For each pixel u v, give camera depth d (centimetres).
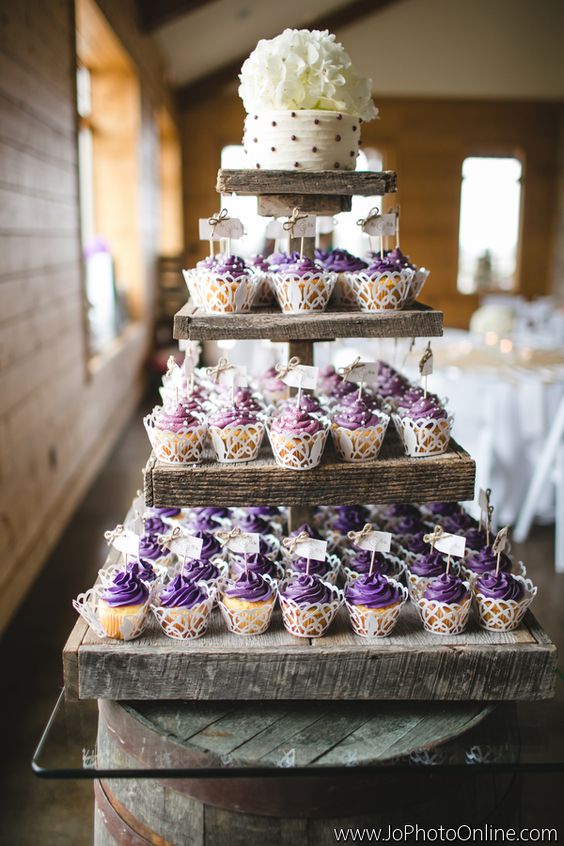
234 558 176
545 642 158
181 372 177
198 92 938
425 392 173
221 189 168
